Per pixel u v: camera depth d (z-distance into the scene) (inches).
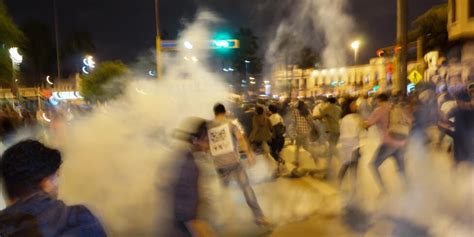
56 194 99.2
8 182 93.6
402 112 336.8
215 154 270.2
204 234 154.7
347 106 349.4
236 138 277.1
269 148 480.4
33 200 93.3
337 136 432.5
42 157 94.8
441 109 442.9
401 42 733.3
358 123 337.7
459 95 349.7
